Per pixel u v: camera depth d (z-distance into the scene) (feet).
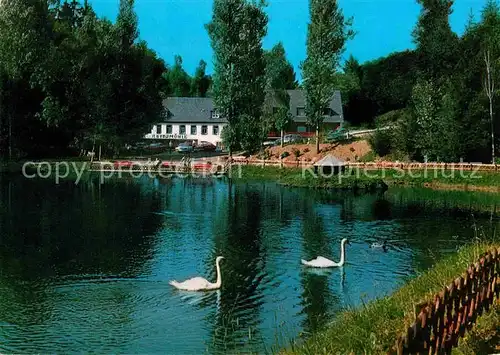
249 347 51.65
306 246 96.63
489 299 39.63
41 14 253.65
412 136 218.18
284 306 63.93
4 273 75.87
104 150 272.51
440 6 278.46
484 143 204.23
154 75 307.17
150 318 59.52
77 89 256.73
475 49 265.34
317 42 245.65
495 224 118.73
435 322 29.68
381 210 140.26
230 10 247.09
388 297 51.19
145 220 121.70
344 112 375.25
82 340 53.62
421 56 283.18
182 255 88.63
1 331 55.57
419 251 92.07
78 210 134.10
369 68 366.22
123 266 80.79
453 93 208.33
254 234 107.34
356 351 36.22
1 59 248.32
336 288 70.79
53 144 268.62
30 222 116.06
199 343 52.85
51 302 64.28
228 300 65.92
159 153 294.46
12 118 250.16
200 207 143.23
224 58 248.52
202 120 366.02
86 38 261.03
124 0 260.83
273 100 313.94
